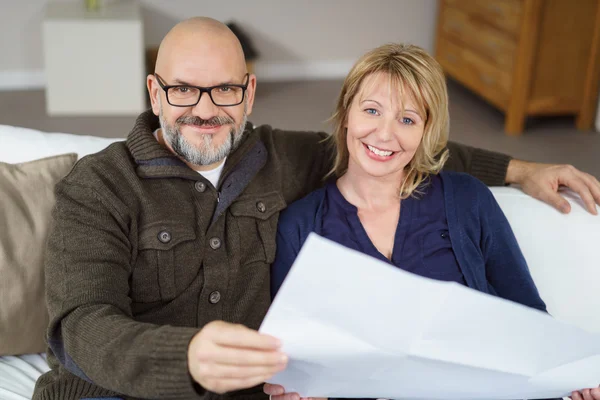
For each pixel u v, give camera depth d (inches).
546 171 72.7
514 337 48.3
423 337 46.8
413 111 63.1
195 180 60.7
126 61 179.0
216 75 58.2
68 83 179.0
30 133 71.1
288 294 43.0
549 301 70.0
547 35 170.9
